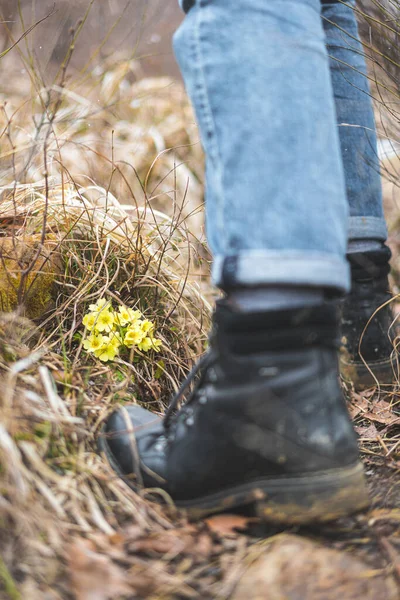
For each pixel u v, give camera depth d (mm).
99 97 2697
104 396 1305
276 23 1045
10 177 1645
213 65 1049
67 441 1164
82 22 1432
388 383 1483
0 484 1039
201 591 997
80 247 1531
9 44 2094
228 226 1034
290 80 1034
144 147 2836
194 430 1091
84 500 1099
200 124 1067
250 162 1025
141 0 2369
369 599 981
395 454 1296
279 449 1050
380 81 1511
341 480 1047
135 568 1018
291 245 1020
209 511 1099
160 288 1575
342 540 1080
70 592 975
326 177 1035
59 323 1432
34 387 1205
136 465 1132
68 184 1656
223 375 1061
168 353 1491
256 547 1057
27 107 2197
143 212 1656
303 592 986
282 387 1044
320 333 1051
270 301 1033
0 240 1439
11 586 951
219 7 1055
